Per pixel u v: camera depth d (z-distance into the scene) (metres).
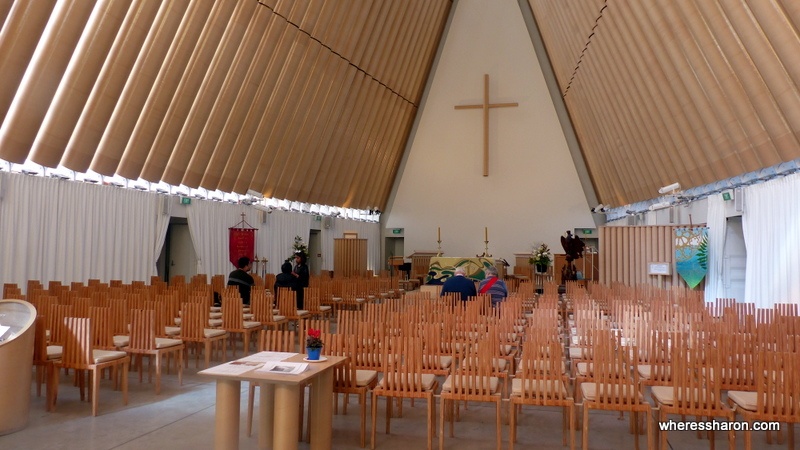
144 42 9.52
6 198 8.90
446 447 4.41
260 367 4.02
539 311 6.02
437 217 21.23
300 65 13.12
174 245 14.02
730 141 9.83
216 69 11.17
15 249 9.06
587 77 14.67
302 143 14.71
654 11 9.82
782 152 8.60
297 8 12.08
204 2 9.98
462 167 21.06
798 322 5.60
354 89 15.46
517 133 20.64
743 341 4.59
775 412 3.77
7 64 7.77
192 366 7.19
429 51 19.19
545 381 4.16
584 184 20.02
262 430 4.23
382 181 20.38
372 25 14.59
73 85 8.92
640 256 12.34
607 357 4.04
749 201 10.14
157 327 6.68
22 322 4.91
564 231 20.11
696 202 12.84
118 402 5.48
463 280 9.53
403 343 4.37
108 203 10.95
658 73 10.85
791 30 7.36
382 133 18.45
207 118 11.70
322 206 18.80
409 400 5.83
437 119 21.31
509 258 20.52
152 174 11.23
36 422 4.84
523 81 20.59
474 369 4.25
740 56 8.52
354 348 4.48
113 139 10.09
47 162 9.17
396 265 19.73
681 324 6.07
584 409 4.08
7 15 7.44
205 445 4.34
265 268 15.70
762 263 9.67
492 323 5.94
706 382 3.92
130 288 8.52
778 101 8.17
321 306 10.54
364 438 4.40
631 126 13.38
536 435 4.73
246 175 13.60
